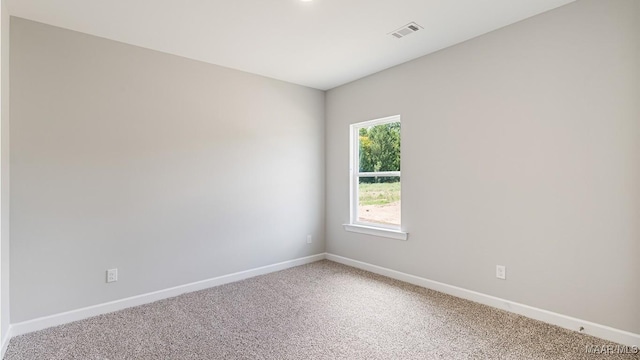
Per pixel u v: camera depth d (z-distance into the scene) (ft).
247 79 12.00
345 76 12.60
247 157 11.98
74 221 8.52
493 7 7.70
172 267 10.18
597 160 7.21
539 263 8.11
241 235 11.80
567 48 7.61
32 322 7.90
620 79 6.90
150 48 9.78
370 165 12.97
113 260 9.11
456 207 9.81
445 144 10.05
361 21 8.30
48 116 8.18
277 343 7.17
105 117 9.02
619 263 6.95
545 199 7.99
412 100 10.96
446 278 10.11
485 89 9.09
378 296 9.93
